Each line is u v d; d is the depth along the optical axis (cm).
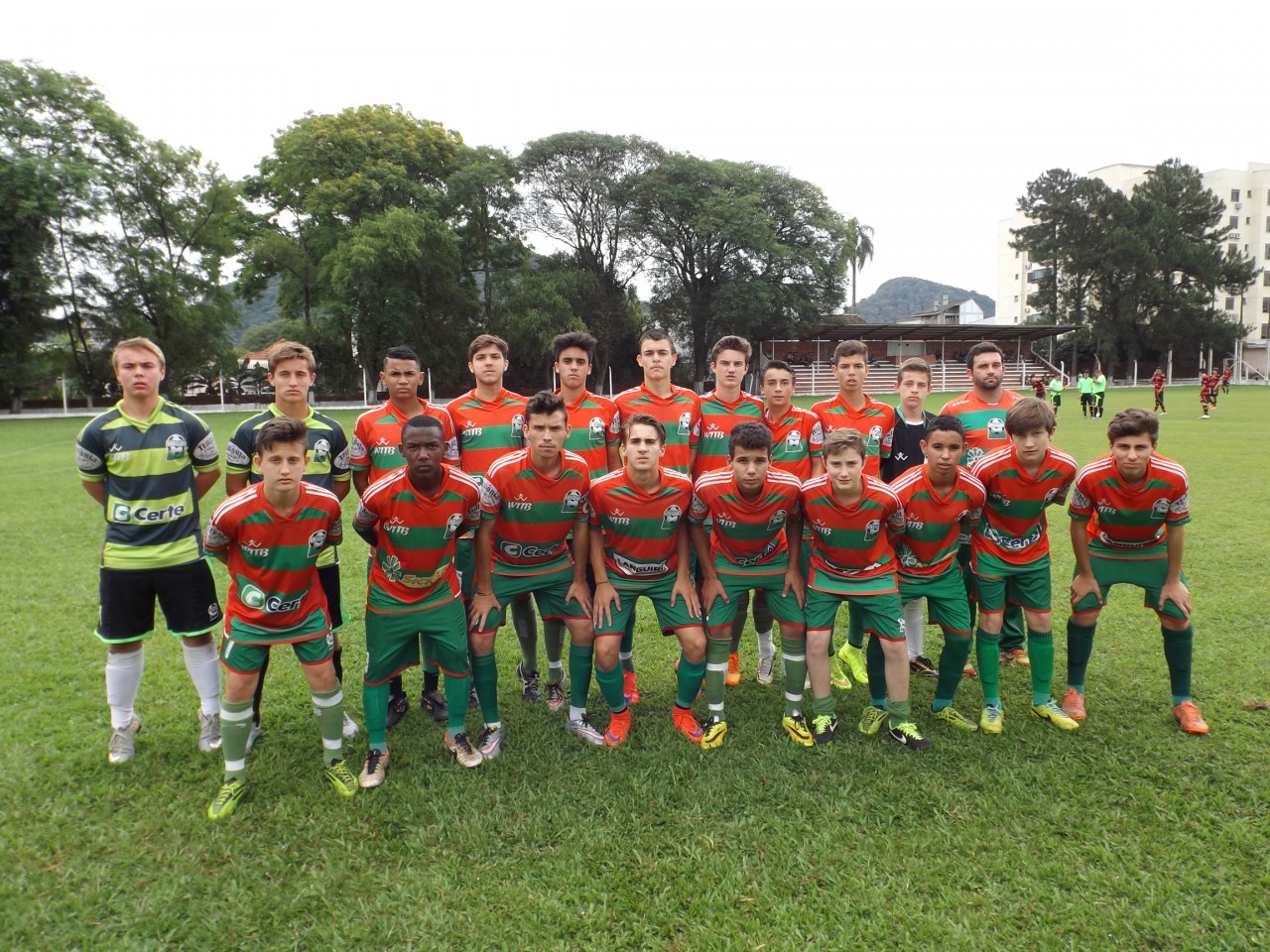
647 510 390
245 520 321
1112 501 389
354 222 3681
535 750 385
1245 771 347
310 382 418
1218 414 2495
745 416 483
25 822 318
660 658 524
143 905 270
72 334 3556
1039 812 320
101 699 440
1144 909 263
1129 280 5444
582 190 4269
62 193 3164
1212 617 549
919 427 496
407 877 285
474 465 454
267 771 366
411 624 361
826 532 384
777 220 4472
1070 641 414
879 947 249
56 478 1292
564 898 273
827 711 396
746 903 270
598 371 4378
